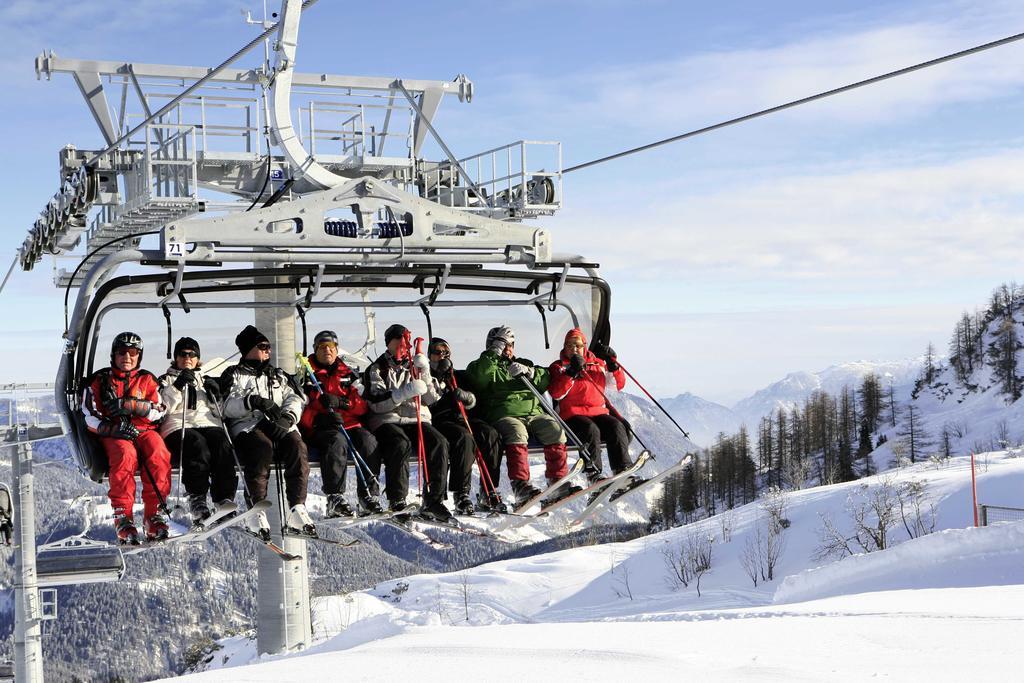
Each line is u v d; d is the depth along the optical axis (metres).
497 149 21.45
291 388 8.88
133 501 8.41
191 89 15.44
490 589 66.38
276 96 13.44
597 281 10.55
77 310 8.71
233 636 34.62
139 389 8.47
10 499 21.06
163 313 9.51
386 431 9.20
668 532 79.75
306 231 9.17
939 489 62.16
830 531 57.53
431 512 9.30
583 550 76.69
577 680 10.83
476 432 9.62
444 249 9.71
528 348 10.92
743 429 152.12
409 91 21.66
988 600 18.52
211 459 8.55
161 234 8.75
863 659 11.48
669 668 11.32
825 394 175.88
